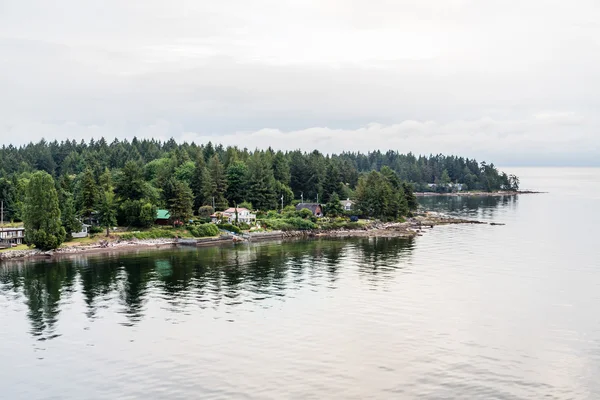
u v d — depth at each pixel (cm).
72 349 6925
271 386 5888
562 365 6456
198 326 7738
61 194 15412
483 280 10425
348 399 5600
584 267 11712
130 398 5653
